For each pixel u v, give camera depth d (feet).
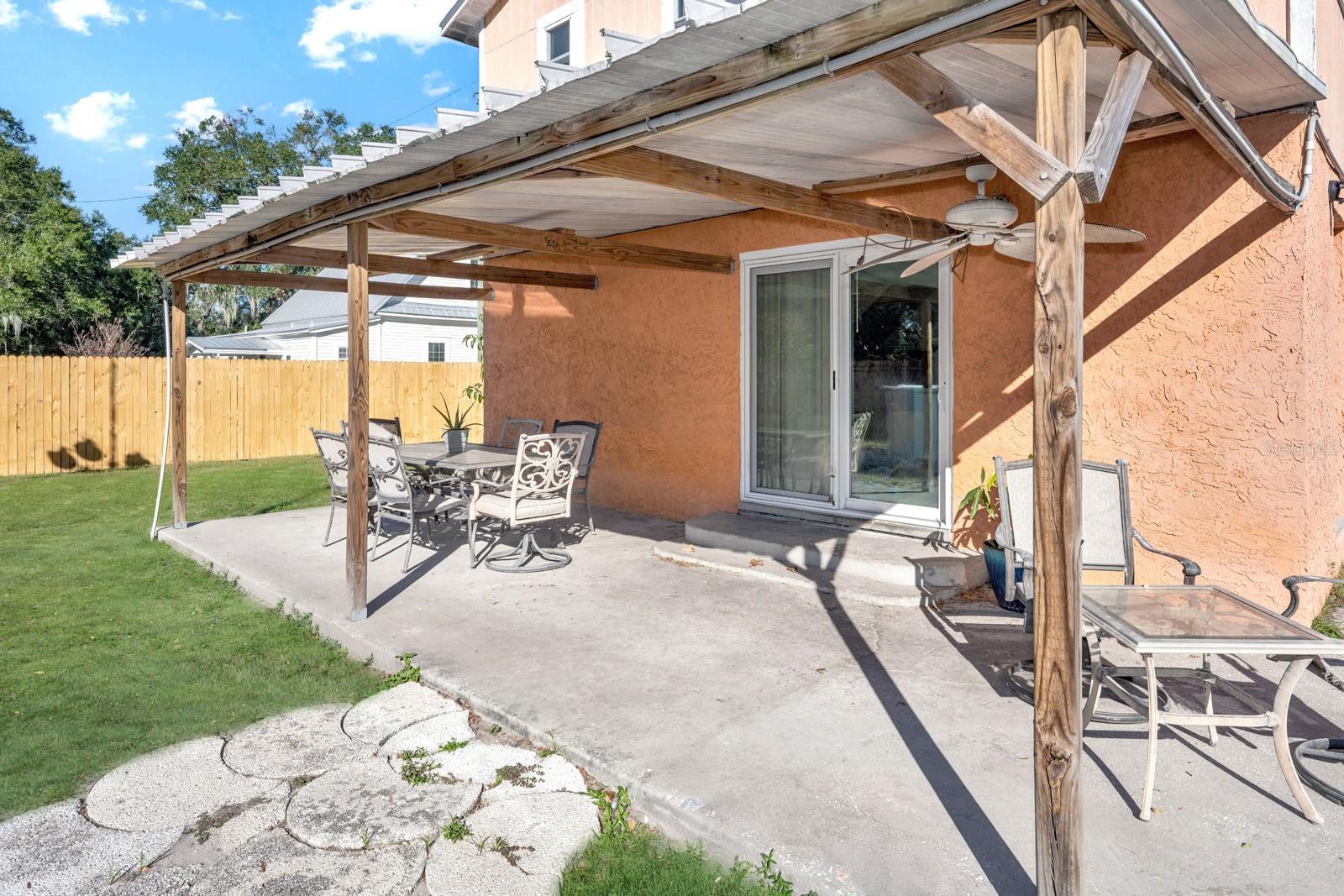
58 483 40.57
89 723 12.62
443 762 11.21
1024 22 7.71
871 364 22.38
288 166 128.06
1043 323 7.48
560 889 8.50
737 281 25.27
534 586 19.54
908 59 8.46
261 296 131.95
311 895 8.45
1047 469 7.48
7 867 8.99
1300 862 8.50
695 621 16.76
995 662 14.32
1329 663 14.40
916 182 20.59
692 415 26.96
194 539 25.57
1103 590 11.87
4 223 85.66
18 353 76.79
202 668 15.06
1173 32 10.47
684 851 9.21
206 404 50.31
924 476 21.50
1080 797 7.50
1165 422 16.75
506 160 13.19
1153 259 16.71
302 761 11.33
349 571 16.88
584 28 33.01
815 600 18.19
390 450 21.20
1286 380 15.21
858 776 10.30
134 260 25.50
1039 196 7.50
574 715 12.18
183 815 9.97
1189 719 9.37
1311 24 15.40
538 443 20.38
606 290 29.55
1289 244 15.02
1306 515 15.21
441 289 33.50
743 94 9.90
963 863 8.50
